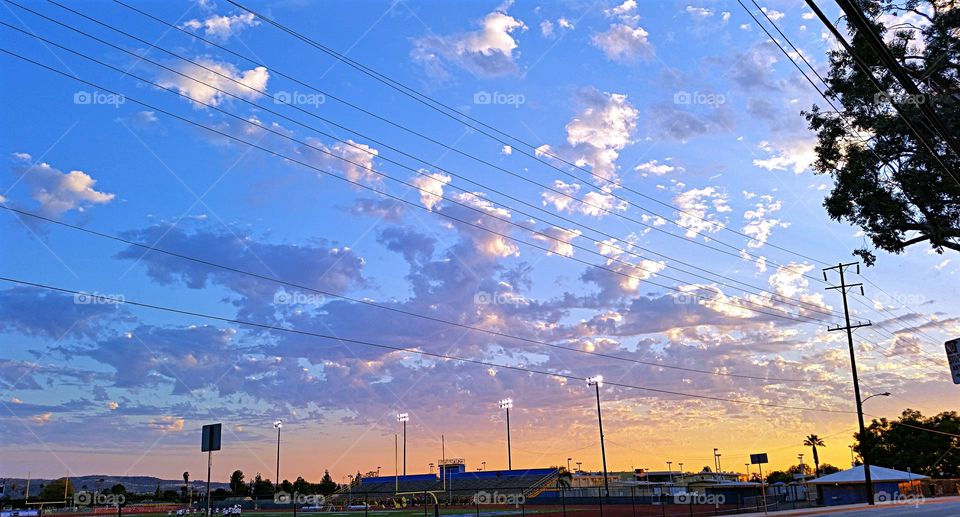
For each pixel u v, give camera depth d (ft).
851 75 109.91
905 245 117.29
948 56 98.68
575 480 408.67
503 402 348.59
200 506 331.57
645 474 445.78
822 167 120.47
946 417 425.28
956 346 51.34
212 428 89.97
